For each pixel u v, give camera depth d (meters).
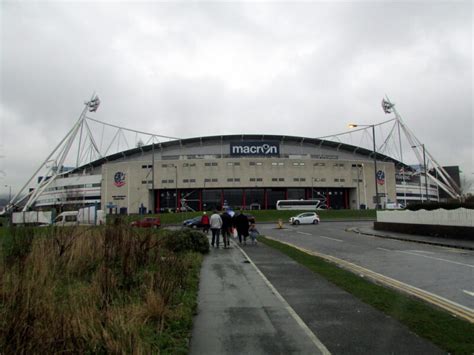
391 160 112.12
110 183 85.56
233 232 21.61
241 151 87.12
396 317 6.00
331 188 88.62
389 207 78.19
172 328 5.34
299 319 5.99
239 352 4.68
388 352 4.60
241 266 11.47
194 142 102.31
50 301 5.15
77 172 105.88
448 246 17.06
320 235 25.75
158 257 9.16
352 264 12.09
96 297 5.83
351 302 7.02
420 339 5.02
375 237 23.25
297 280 9.22
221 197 85.94
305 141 104.88
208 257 13.59
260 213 64.06
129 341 4.14
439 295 7.66
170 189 85.88
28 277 5.76
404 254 14.50
